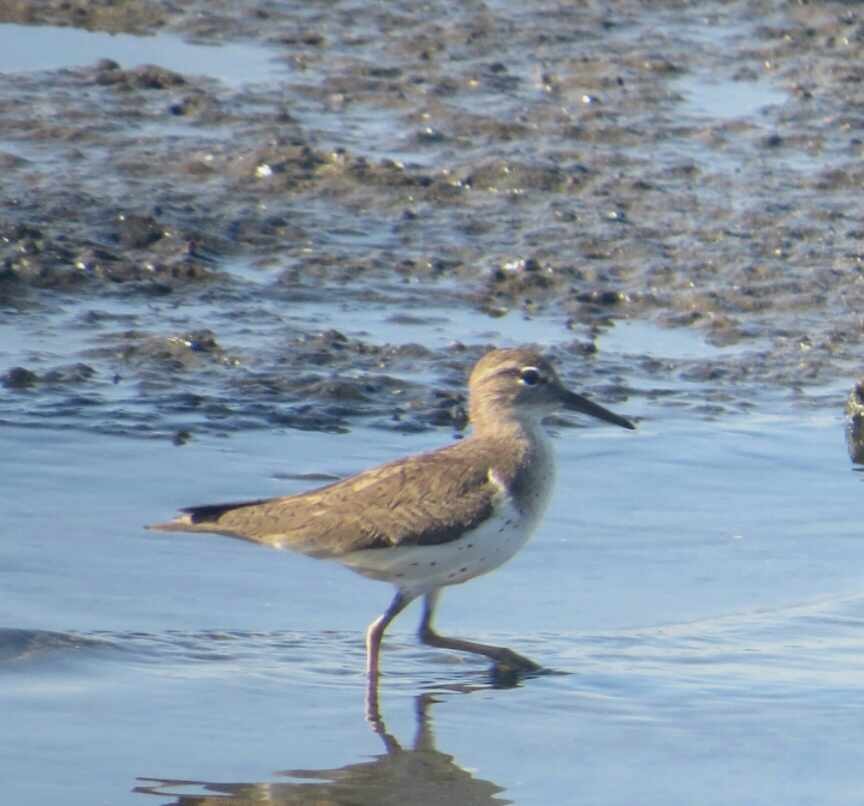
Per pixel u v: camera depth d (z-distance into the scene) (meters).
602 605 11.16
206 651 10.31
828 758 9.16
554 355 15.20
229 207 17.78
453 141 19.45
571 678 10.16
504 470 10.75
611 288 16.61
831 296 16.48
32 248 16.36
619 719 9.64
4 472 12.55
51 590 10.88
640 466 13.26
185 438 13.34
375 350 15.16
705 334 15.87
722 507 12.58
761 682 10.09
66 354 14.74
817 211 18.05
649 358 15.32
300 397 14.23
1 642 10.12
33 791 8.61
